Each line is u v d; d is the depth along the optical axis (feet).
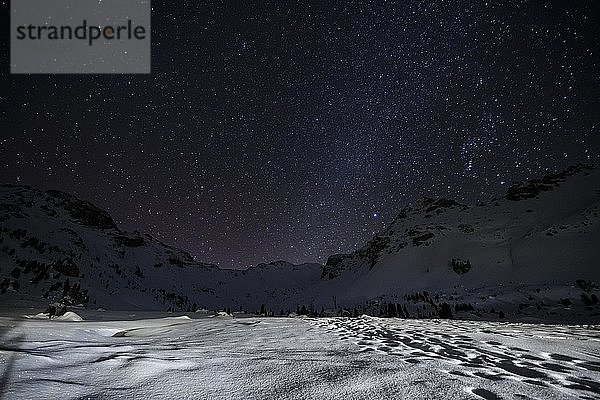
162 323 35.40
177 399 9.75
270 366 13.94
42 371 11.41
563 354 18.29
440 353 17.71
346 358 15.96
